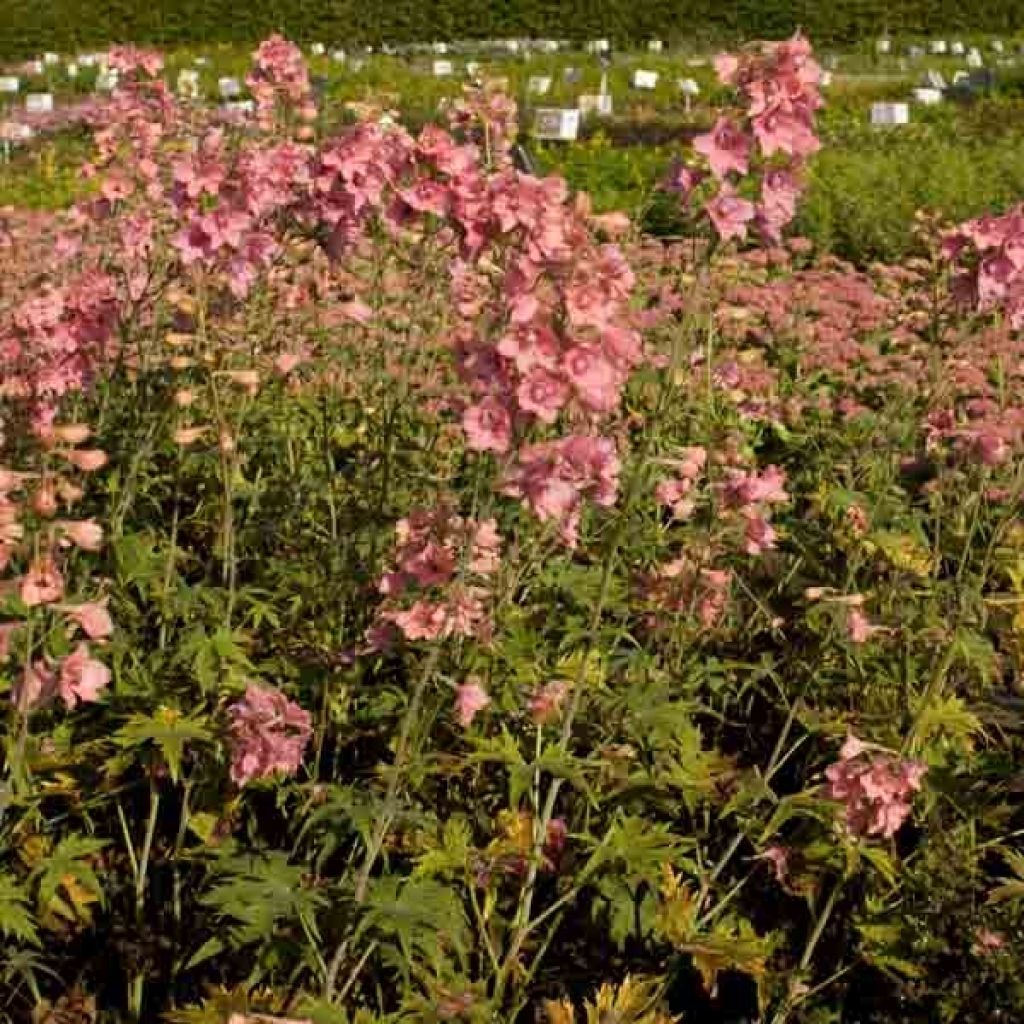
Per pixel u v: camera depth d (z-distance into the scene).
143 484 5.02
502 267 3.29
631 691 4.14
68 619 3.71
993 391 6.73
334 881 3.68
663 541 4.89
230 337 5.11
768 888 4.34
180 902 4.07
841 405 7.16
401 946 3.63
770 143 3.63
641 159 17.80
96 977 3.99
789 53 3.62
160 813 4.37
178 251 4.64
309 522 5.21
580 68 28.94
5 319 5.23
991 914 3.92
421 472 5.00
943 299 5.65
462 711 3.53
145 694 4.04
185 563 5.23
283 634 4.58
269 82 5.50
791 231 13.61
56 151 18.59
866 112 24.00
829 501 5.54
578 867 4.06
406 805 3.73
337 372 5.77
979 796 4.36
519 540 4.41
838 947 4.25
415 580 3.57
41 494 3.31
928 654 4.78
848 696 4.77
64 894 3.99
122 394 5.39
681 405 5.29
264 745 3.64
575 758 3.91
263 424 5.58
